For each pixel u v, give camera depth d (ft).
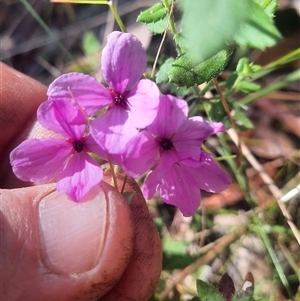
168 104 0.17
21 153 0.18
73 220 0.20
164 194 0.20
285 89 0.38
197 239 0.33
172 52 0.39
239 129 0.27
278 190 0.31
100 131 0.17
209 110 0.26
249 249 0.32
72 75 0.17
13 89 0.29
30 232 0.20
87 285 0.20
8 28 0.48
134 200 0.23
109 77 0.18
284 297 0.30
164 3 0.20
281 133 0.37
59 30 0.46
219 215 0.34
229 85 0.26
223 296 0.22
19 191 0.21
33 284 0.20
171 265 0.28
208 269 0.32
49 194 0.21
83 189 0.18
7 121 0.29
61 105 0.17
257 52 0.38
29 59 0.46
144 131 0.17
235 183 0.34
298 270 0.29
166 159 0.18
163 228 0.33
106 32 0.43
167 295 0.29
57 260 0.20
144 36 0.40
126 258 0.20
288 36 0.38
